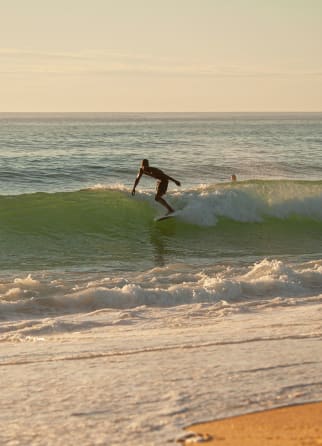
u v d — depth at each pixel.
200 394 7.03
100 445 5.66
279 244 24.62
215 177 52.28
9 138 117.38
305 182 30.02
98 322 12.03
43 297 13.82
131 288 14.12
